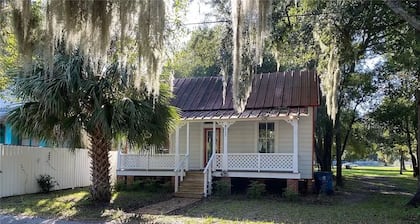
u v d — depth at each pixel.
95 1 7.45
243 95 12.37
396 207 12.47
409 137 25.59
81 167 17.05
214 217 10.12
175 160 16.36
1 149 12.80
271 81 18.12
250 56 11.46
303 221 9.68
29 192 13.97
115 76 10.65
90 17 7.43
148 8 7.47
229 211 11.25
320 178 16.50
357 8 12.10
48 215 9.97
